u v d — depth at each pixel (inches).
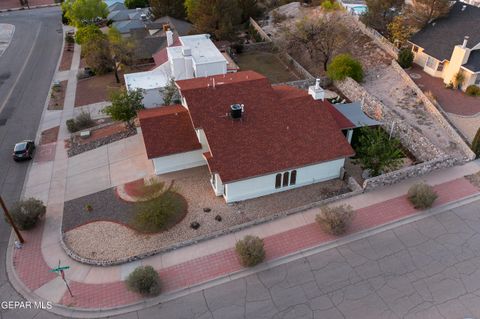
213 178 1254.9
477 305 875.4
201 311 882.8
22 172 1423.5
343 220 1051.9
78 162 1460.4
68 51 2691.9
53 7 3927.2
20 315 888.9
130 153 1478.8
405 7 2135.8
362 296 904.3
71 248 1067.3
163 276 965.2
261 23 2886.3
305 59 2266.2
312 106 1334.9
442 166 1293.1
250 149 1208.2
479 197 1179.9
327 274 960.9
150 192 1214.3
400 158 1322.6
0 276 991.6
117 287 944.3
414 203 1144.8
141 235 1107.3
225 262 1001.5
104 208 1213.7
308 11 2780.5
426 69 1879.9
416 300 890.7
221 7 2327.8
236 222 1149.1
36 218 1141.7
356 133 1451.8
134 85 1761.8
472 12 1872.5
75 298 921.5
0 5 4013.3
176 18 2822.3
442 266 971.3
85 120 1721.2
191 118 1259.8
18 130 1726.1
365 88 1800.0
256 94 1343.5
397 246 1032.2
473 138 1396.4
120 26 2699.3
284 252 1023.6
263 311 877.2
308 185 1298.0
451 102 1627.7
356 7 2632.9
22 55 2652.6
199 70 1718.8
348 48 2180.1
